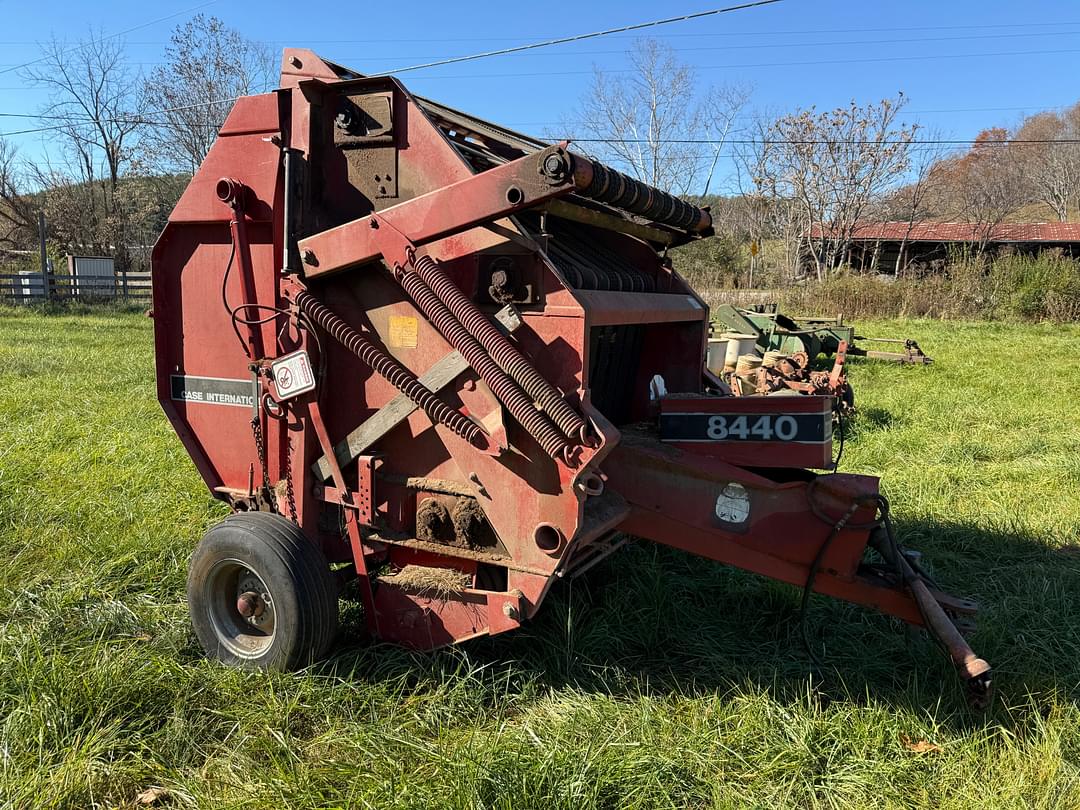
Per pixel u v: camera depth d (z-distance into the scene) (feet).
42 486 20.16
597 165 10.68
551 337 10.34
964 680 10.87
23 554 15.98
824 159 119.96
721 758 10.21
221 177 12.38
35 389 33.47
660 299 13.92
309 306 11.54
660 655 12.98
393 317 11.53
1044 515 19.94
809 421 11.60
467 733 10.61
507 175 9.98
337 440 12.21
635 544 17.02
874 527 11.48
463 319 10.35
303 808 9.12
